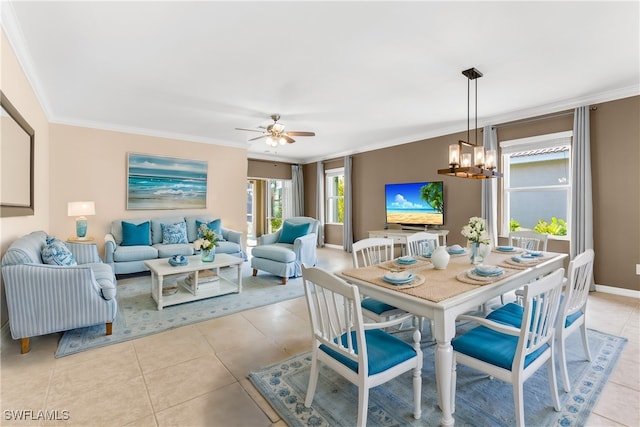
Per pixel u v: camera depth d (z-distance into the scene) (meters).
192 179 5.79
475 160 2.76
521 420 1.45
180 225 5.22
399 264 2.37
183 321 2.92
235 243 5.42
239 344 2.46
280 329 2.76
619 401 1.74
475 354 1.58
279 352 2.34
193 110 4.22
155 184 5.39
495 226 4.59
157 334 2.64
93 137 4.82
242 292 3.86
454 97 3.76
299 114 4.42
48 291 2.35
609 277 3.69
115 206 5.04
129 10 2.09
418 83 3.33
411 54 2.71
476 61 2.84
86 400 1.76
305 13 2.13
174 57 2.75
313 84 3.35
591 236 3.71
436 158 5.45
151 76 3.14
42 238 3.04
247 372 2.06
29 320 2.29
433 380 1.98
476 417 1.62
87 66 2.91
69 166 4.63
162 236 5.15
